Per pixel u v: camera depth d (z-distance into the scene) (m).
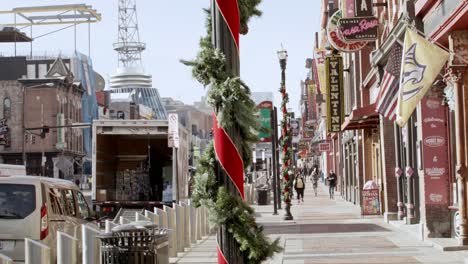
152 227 9.31
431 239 18.77
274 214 35.41
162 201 27.64
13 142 105.19
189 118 159.50
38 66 118.12
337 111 37.66
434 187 18.97
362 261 15.91
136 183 28.59
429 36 17.81
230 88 5.41
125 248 9.19
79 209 15.52
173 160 26.92
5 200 13.42
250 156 5.73
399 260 15.88
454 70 16.44
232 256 5.60
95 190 26.72
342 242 20.27
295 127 54.81
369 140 36.53
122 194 28.48
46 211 13.47
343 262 15.82
